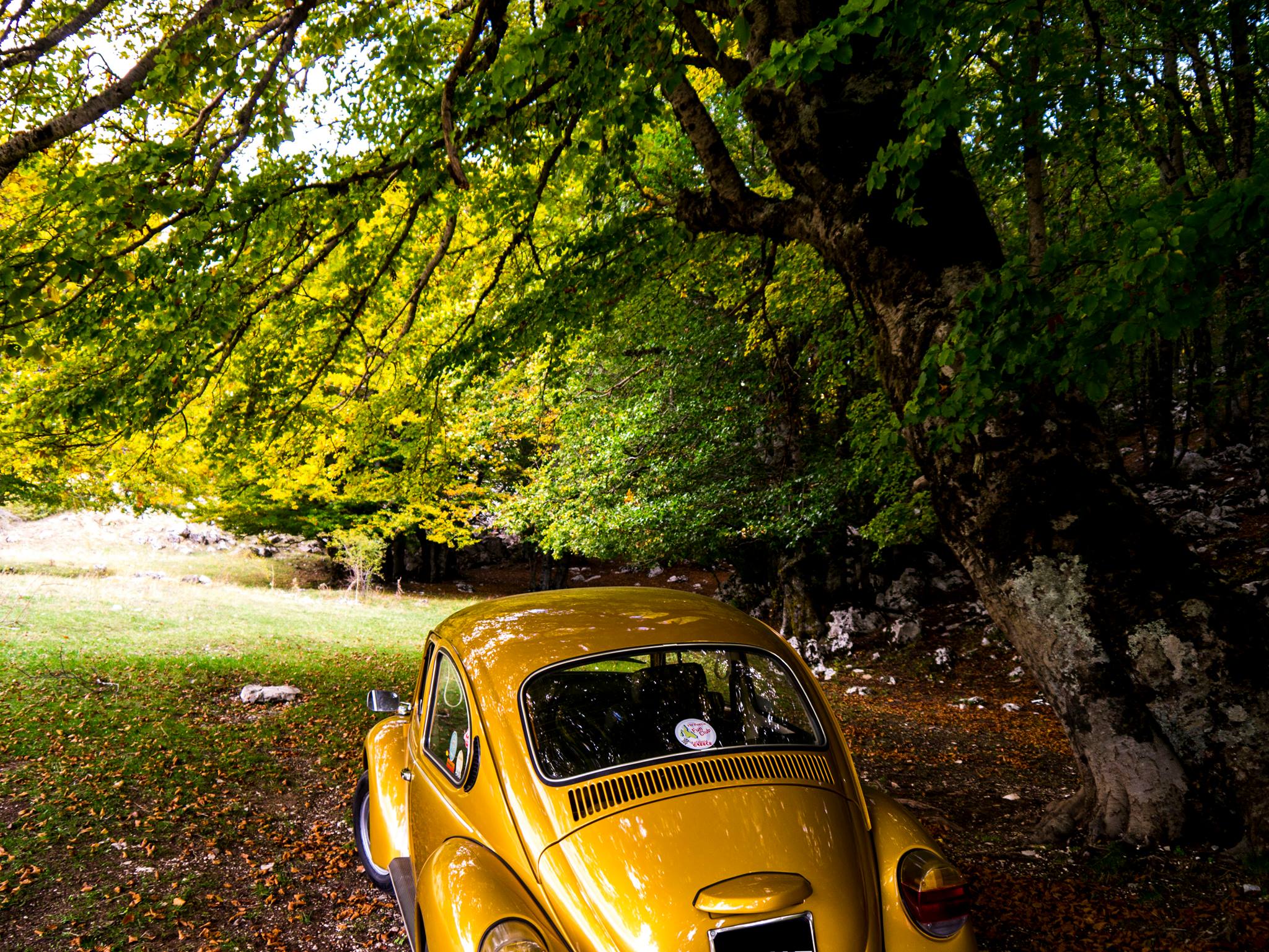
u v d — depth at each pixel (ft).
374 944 13.47
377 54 23.93
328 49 22.38
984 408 12.14
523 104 21.47
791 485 52.75
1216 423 67.92
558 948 7.85
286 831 19.30
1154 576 15.11
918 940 8.41
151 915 14.42
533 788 9.16
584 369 52.54
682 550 58.65
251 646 50.70
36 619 51.98
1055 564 15.46
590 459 55.01
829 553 61.21
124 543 95.66
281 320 27.25
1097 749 15.28
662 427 51.83
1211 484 59.31
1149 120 32.37
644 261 28.66
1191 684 14.49
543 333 29.73
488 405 53.62
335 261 30.32
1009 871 14.65
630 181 31.24
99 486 36.78
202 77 20.16
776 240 21.33
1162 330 9.53
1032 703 40.40
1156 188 35.63
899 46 16.98
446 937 8.02
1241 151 28.30
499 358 30.09
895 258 17.20
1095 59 21.95
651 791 8.93
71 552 86.07
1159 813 14.56
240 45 18.79
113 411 23.75
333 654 50.55
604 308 30.68
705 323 50.52
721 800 8.82
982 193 37.24
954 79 12.65
